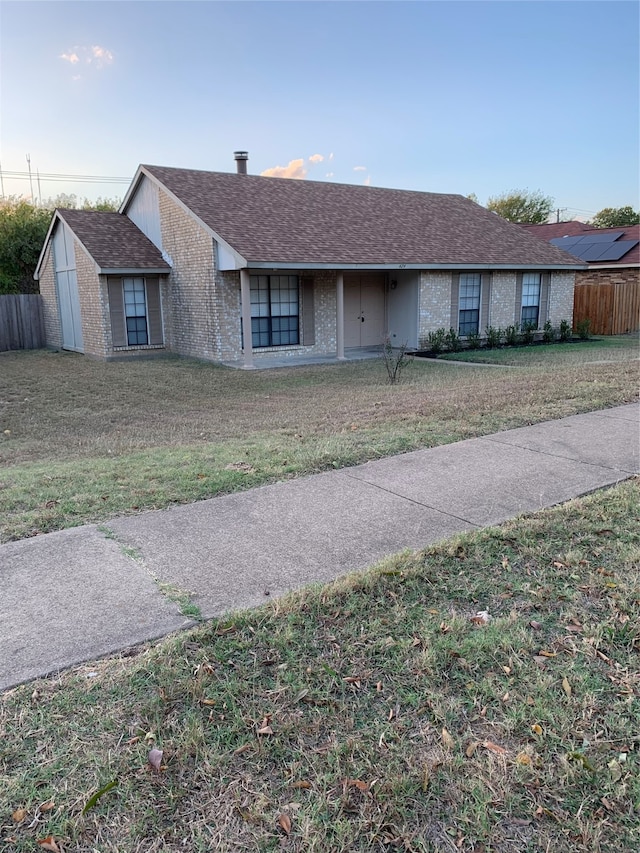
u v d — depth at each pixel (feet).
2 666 8.67
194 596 10.71
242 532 13.62
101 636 9.45
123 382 42.78
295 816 6.33
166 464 19.61
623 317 73.20
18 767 6.90
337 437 22.61
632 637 9.38
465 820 6.29
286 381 41.63
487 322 62.34
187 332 54.34
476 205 74.79
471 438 21.59
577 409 26.03
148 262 54.44
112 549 12.78
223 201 53.47
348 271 57.47
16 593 10.85
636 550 12.25
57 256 62.75
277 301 53.52
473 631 9.61
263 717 7.74
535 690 8.22
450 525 13.84
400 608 10.28
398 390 35.40
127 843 6.01
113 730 7.49
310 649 9.17
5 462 22.59
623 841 6.06
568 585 11.05
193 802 6.49
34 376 46.47
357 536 13.30
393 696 8.16
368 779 6.81
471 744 7.29
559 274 66.90
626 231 86.22
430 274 57.98
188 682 8.29
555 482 16.67
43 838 6.04
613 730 7.50
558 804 6.50
